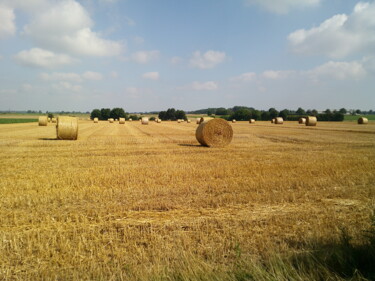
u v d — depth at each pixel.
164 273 3.71
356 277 3.57
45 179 9.55
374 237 4.35
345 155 15.43
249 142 23.20
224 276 3.65
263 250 4.55
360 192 8.11
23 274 4.01
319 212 6.44
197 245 4.76
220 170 11.15
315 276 3.63
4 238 5.03
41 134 29.61
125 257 4.34
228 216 6.20
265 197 7.59
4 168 11.64
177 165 12.38
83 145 20.00
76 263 4.25
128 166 12.14
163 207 6.81
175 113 124.31
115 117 126.19
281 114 115.31
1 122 67.62
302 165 12.16
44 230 5.47
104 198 7.47
